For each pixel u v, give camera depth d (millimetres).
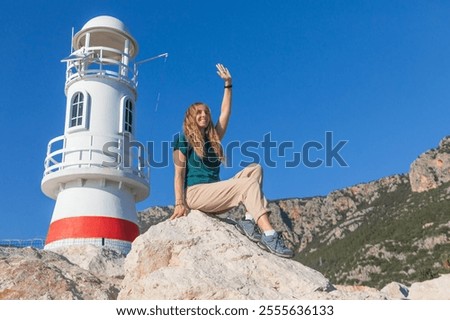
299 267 6602
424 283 9516
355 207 166875
